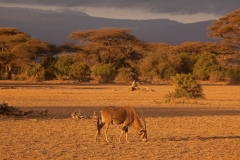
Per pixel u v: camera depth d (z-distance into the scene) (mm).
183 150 46656
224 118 74812
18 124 64188
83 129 60375
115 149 46812
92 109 87500
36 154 43750
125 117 50312
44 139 52250
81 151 45562
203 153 45312
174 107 94188
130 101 108250
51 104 97750
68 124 65000
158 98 119375
